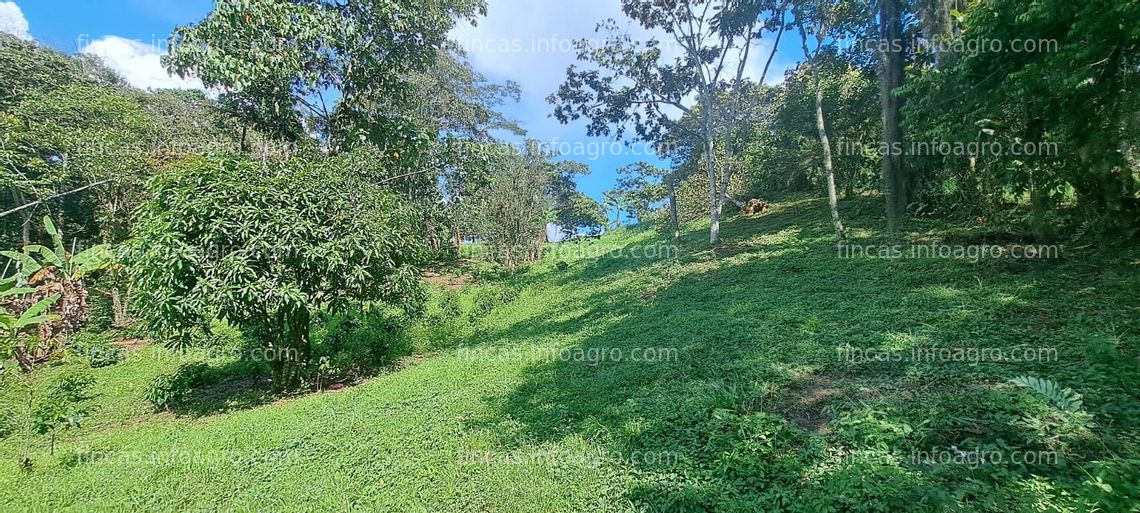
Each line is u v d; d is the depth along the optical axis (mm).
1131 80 5625
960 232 9836
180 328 6652
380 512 3553
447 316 13133
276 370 8031
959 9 7824
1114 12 4641
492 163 12078
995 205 9805
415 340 11078
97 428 7039
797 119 15430
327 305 7730
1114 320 4781
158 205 6758
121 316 14883
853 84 13219
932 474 3031
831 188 11461
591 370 6508
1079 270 6523
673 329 7613
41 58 17516
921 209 11406
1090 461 2938
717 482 3344
